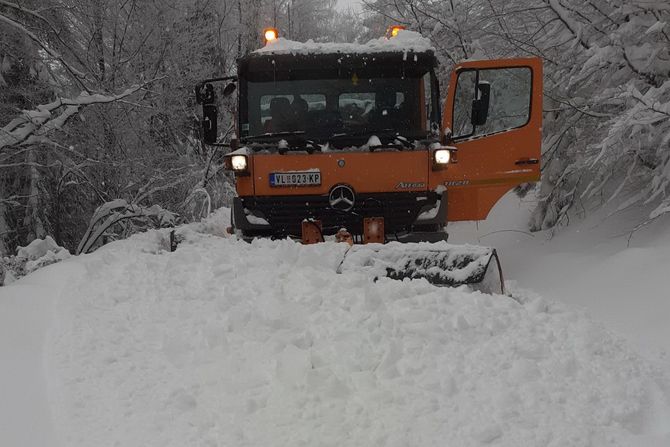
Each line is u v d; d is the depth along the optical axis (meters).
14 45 11.02
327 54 6.34
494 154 6.53
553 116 8.77
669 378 3.40
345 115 6.34
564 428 2.77
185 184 11.85
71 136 11.38
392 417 2.82
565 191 8.69
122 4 12.25
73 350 3.52
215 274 4.67
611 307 5.25
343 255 4.79
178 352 3.54
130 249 6.08
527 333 3.69
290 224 6.05
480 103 6.27
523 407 2.94
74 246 12.88
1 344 3.49
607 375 3.28
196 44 12.98
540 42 8.59
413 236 5.96
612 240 6.89
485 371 3.25
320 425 2.75
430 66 6.36
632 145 6.62
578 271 6.44
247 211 6.09
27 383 3.10
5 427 2.71
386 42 6.49
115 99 9.70
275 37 6.74
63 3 11.77
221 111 13.03
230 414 2.87
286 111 6.36
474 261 4.52
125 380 3.21
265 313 3.85
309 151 5.96
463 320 3.69
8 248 12.02
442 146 5.96
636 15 7.09
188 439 2.66
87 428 2.75
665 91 6.52
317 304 3.99
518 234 9.41
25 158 11.45
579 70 7.93
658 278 5.36
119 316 4.12
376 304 3.88
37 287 4.61
